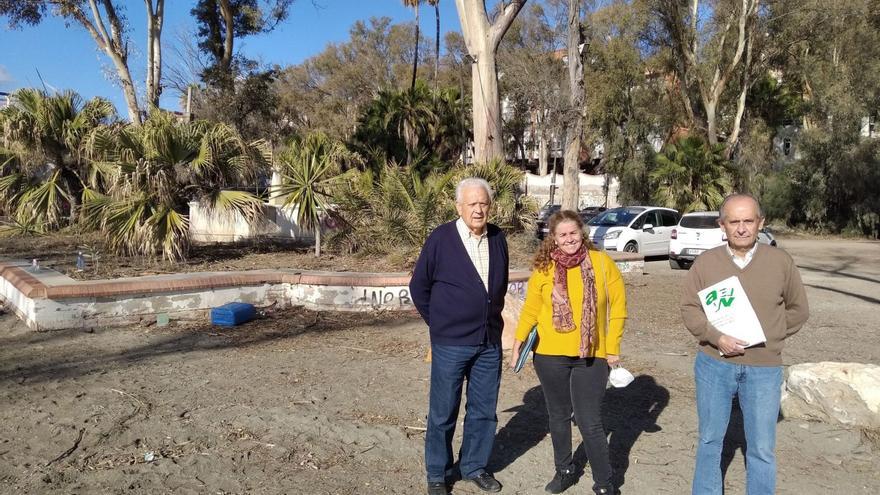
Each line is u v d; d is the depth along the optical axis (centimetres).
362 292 855
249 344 699
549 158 4856
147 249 986
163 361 629
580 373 358
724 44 3020
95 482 374
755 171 3284
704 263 328
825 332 812
